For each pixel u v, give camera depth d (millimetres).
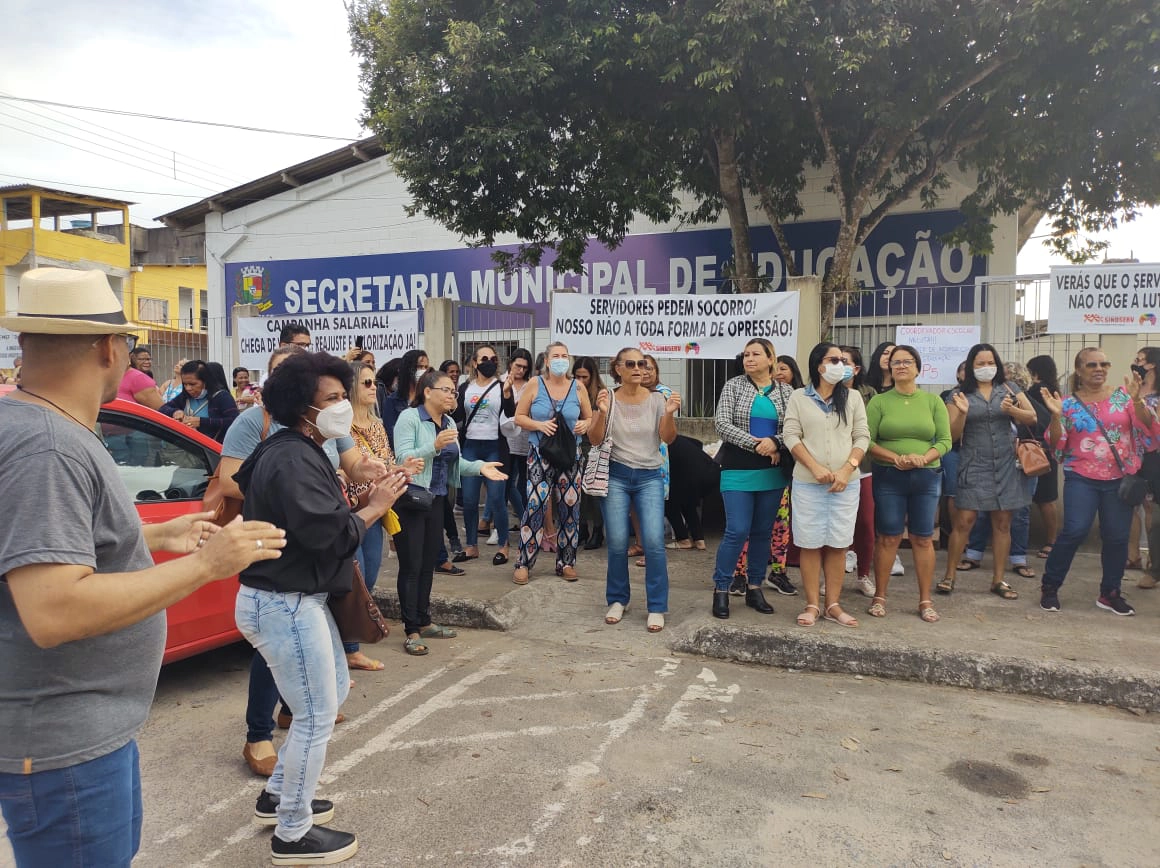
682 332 7898
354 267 14547
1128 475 5312
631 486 5527
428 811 3199
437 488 5227
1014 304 7395
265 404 2805
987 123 9430
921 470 5270
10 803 1650
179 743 3848
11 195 25078
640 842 2979
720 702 4309
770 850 2928
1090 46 7703
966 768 3553
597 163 10023
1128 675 4277
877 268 11609
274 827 3115
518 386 7523
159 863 2871
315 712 2789
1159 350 5754
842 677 4711
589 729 3959
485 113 9266
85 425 1765
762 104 9008
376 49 10125
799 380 6363
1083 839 2998
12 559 1523
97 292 1746
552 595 6230
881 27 7863
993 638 4906
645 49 8406
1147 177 9438
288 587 2723
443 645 5281
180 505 4406
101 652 1699
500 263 11891
